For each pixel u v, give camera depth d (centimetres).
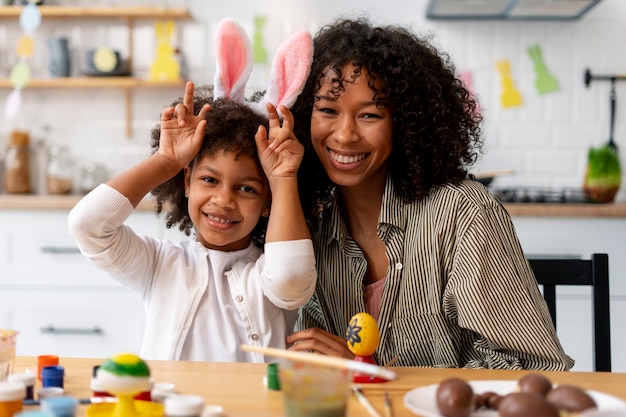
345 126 138
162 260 142
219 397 92
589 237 274
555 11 310
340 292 146
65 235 281
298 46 140
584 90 325
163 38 335
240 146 138
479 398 86
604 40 324
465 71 327
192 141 135
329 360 83
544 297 144
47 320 280
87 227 129
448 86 150
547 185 326
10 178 326
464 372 108
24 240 282
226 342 138
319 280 147
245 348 90
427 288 139
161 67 324
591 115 325
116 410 82
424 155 144
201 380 100
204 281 141
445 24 326
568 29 324
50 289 280
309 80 145
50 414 73
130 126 335
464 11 312
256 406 88
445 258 138
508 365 128
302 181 152
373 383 101
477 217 136
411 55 143
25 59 337
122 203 130
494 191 309
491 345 133
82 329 279
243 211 140
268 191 145
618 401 83
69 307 280
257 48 331
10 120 338
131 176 133
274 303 136
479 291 131
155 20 335
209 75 335
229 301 141
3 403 80
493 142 326
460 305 132
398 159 145
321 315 147
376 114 139
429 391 90
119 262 135
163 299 140
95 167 328
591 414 73
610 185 300
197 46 335
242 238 147
